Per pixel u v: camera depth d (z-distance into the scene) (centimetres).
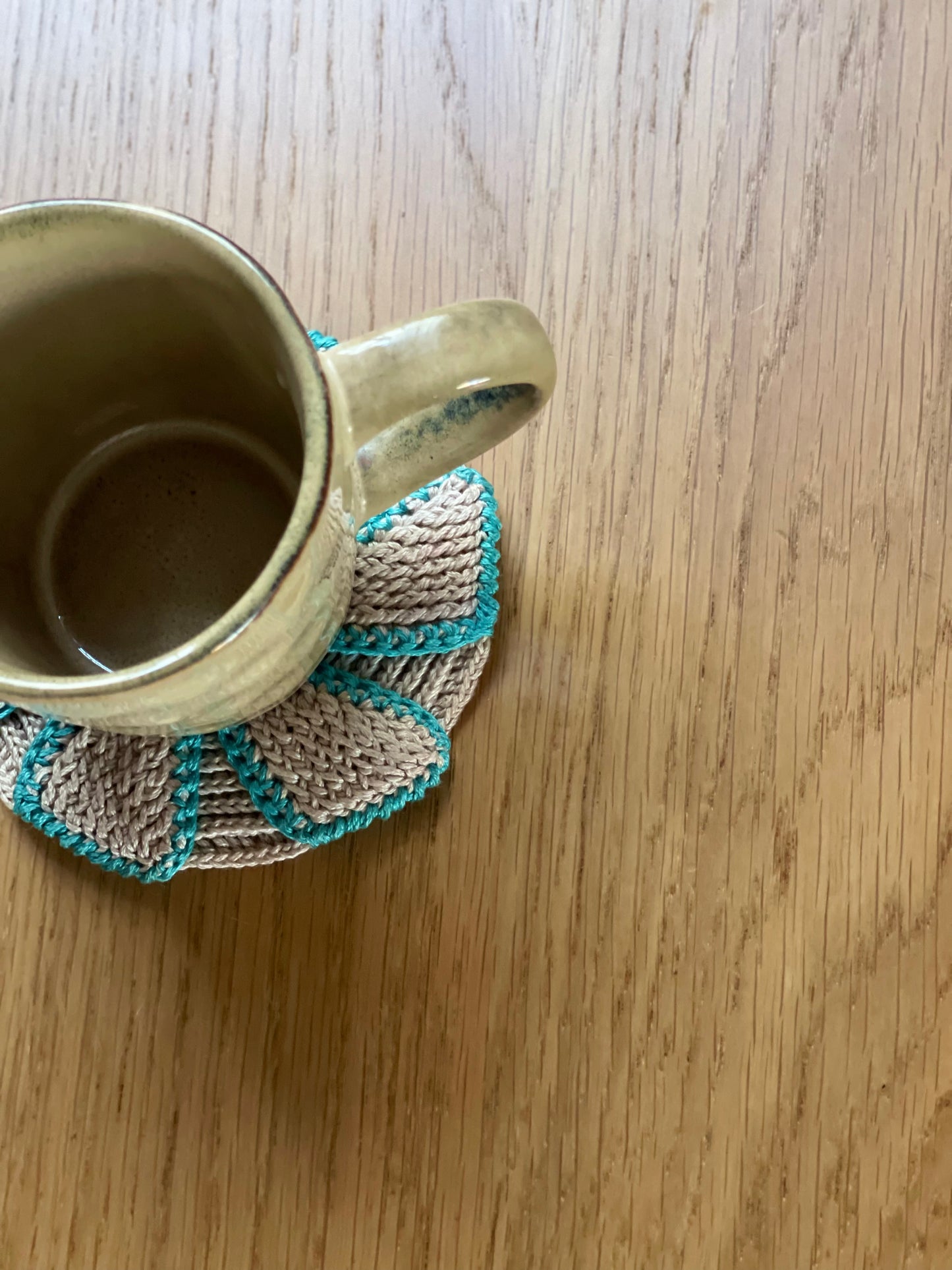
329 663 28
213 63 31
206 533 27
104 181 31
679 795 30
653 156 31
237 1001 29
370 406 21
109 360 25
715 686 30
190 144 31
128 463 27
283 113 31
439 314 22
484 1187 29
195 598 27
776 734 30
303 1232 29
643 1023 29
